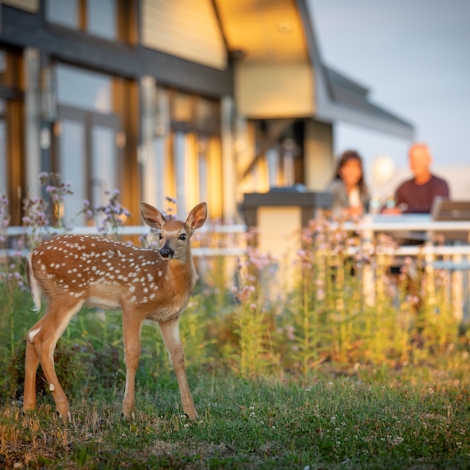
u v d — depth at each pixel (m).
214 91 19.14
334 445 5.69
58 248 6.41
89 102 15.61
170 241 6.24
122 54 16.16
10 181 13.86
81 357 7.59
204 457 5.57
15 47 13.80
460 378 7.95
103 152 15.95
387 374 8.04
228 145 19.73
